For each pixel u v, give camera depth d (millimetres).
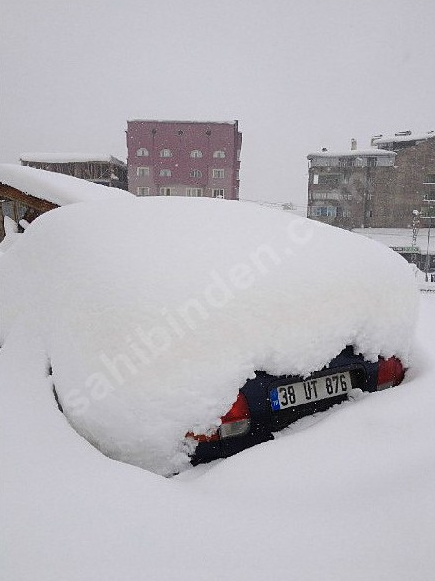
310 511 1068
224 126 38469
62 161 39031
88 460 1211
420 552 914
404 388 1699
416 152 38844
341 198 40781
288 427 1492
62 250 1832
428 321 3141
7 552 903
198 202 2127
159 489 1124
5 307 2021
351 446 1355
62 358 1467
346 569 879
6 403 1445
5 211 8883
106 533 962
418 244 37094
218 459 1346
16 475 1126
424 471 1205
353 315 1618
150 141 38844
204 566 886
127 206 2035
